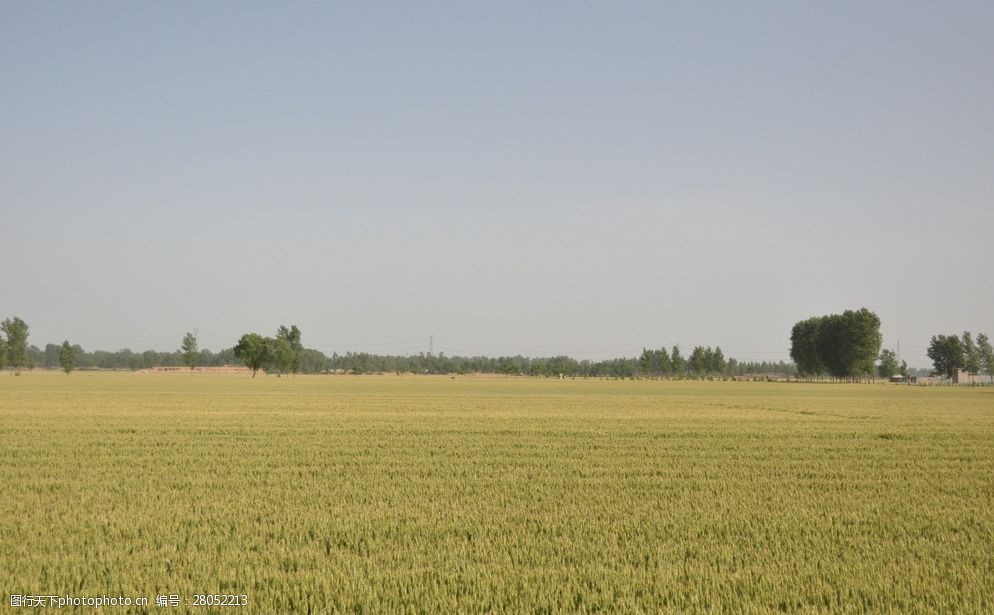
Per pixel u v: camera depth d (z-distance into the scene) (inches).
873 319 6259.8
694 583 387.5
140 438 1088.2
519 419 1540.4
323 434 1175.0
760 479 741.3
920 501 624.1
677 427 1358.3
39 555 426.3
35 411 1685.5
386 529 503.8
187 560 420.8
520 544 467.8
